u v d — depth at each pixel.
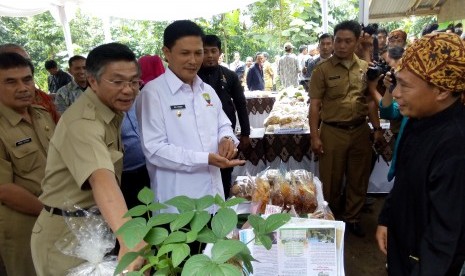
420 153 1.01
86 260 1.06
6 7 4.95
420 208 1.03
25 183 1.57
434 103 0.98
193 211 0.76
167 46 1.49
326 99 2.72
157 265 0.69
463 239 0.92
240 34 12.61
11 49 2.12
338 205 2.95
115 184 1.00
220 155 1.52
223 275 0.59
